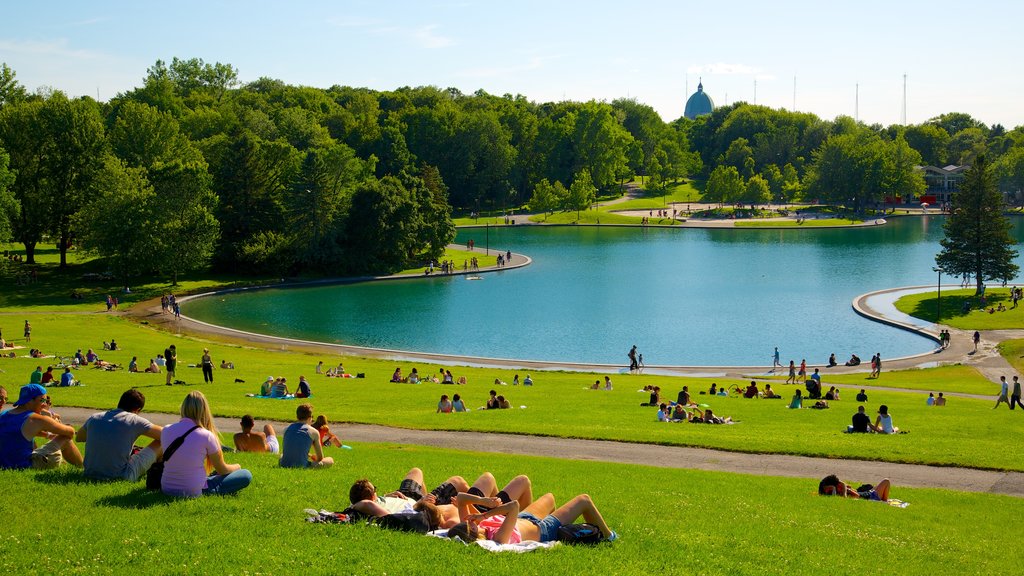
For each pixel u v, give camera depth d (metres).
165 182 108.19
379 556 11.77
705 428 36.34
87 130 115.81
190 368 58.69
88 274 111.00
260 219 127.81
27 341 68.19
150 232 104.75
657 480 24.20
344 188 137.88
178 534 12.35
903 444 32.47
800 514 19.56
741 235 198.12
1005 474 28.31
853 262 146.12
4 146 113.81
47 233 116.31
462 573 11.25
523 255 158.12
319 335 85.19
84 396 40.00
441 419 36.91
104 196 105.31
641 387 56.44
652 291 115.44
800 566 14.28
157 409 36.69
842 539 17.09
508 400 45.72
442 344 81.44
